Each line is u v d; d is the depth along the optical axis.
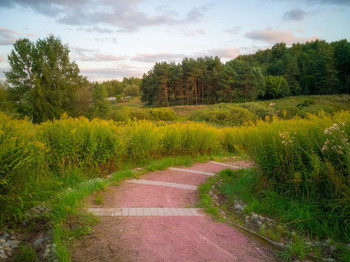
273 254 4.09
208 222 5.23
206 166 11.68
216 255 3.95
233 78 78.44
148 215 5.36
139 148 10.92
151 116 53.12
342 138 5.37
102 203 5.96
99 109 39.88
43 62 35.69
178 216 5.42
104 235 4.37
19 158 4.98
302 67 104.50
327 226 4.77
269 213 5.68
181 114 66.00
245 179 8.10
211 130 15.37
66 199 5.46
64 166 8.06
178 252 3.96
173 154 13.01
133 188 7.39
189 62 83.75
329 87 84.25
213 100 85.56
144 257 3.77
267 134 7.22
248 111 38.00
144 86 96.06
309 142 6.04
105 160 9.16
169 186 7.84
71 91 36.84
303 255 3.99
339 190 5.12
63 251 3.64
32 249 3.94
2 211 4.64
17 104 35.34
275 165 6.45
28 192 5.15
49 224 4.62
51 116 31.05
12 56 35.69
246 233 4.82
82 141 8.42
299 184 5.95
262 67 121.75
